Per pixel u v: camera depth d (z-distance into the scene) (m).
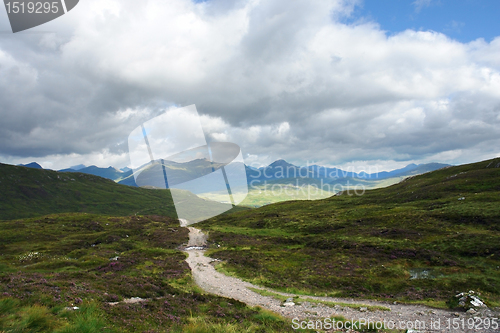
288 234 76.00
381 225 69.00
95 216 134.75
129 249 63.25
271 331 17.23
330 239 60.12
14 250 60.03
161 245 65.19
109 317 13.83
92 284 21.33
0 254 56.16
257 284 34.09
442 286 30.36
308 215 99.75
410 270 37.62
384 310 23.83
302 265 43.09
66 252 59.56
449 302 25.31
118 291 20.73
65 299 14.83
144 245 66.12
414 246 47.53
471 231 51.06
